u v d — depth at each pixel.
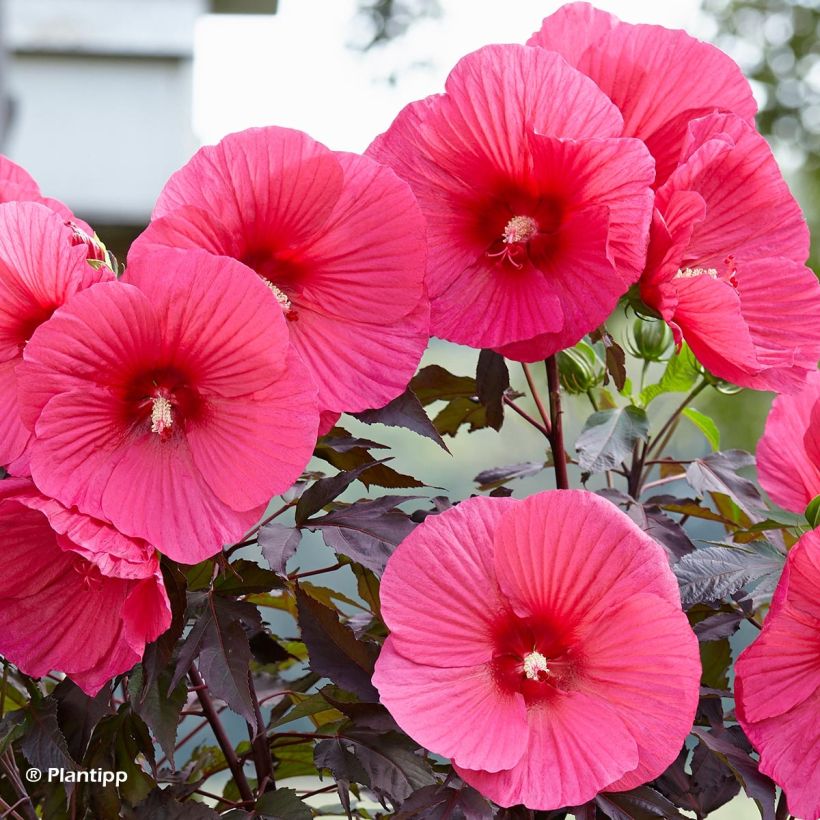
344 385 1.13
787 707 1.08
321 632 1.17
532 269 1.15
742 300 1.19
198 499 1.08
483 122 1.13
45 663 1.09
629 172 1.10
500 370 1.21
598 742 1.05
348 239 1.13
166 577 1.11
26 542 1.10
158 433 1.09
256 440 1.08
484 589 1.08
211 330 1.06
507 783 1.05
